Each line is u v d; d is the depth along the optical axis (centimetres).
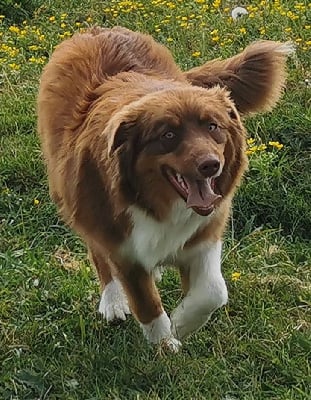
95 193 203
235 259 242
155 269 213
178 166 187
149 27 351
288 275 238
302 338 213
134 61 221
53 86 224
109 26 356
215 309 211
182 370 207
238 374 208
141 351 212
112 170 195
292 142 279
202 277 210
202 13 354
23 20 373
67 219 221
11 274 238
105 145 196
